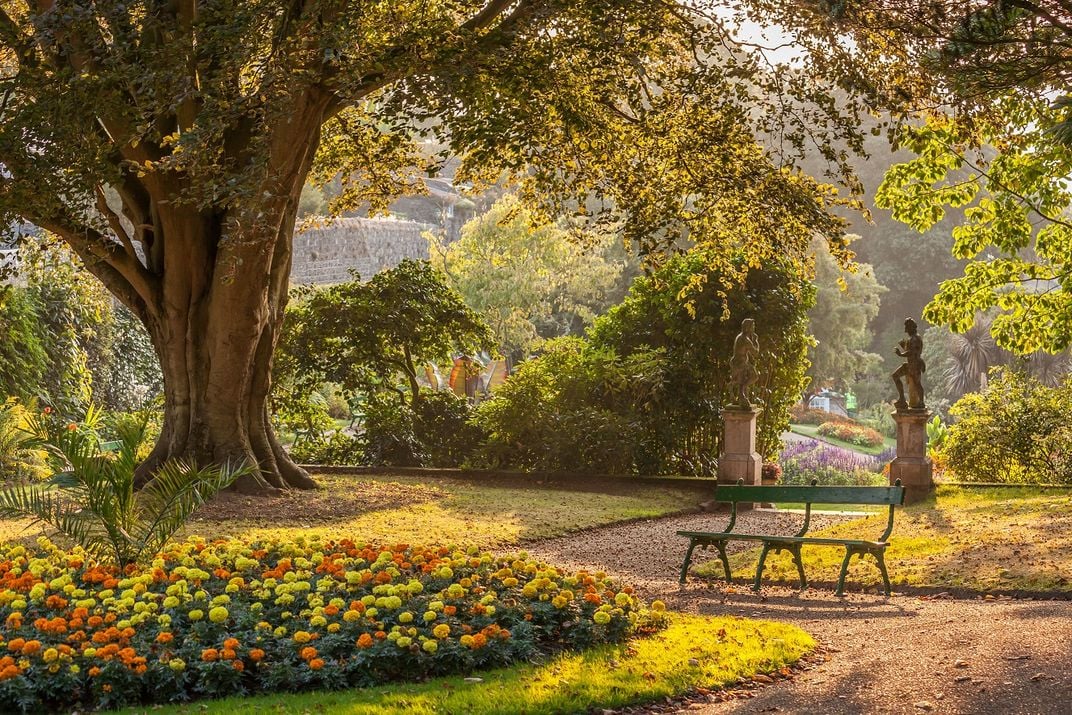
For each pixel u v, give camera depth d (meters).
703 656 6.39
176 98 10.77
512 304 40.50
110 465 7.73
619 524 14.73
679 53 14.60
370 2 11.34
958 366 49.06
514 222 39.97
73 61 12.24
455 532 12.77
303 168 14.55
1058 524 11.54
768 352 19.95
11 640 5.81
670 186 14.58
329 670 5.78
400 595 6.80
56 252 17.66
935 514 13.71
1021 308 17.33
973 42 9.27
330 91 12.68
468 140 11.69
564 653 6.45
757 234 15.17
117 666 5.54
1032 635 6.50
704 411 19.55
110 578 6.92
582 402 19.62
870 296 55.16
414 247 45.72
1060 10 9.01
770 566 10.91
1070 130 9.76
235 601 6.65
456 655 6.06
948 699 5.28
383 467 19.42
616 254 50.44
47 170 11.47
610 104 13.37
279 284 15.06
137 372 23.98
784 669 6.27
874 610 8.48
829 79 12.88
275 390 21.02
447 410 20.95
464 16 13.38
